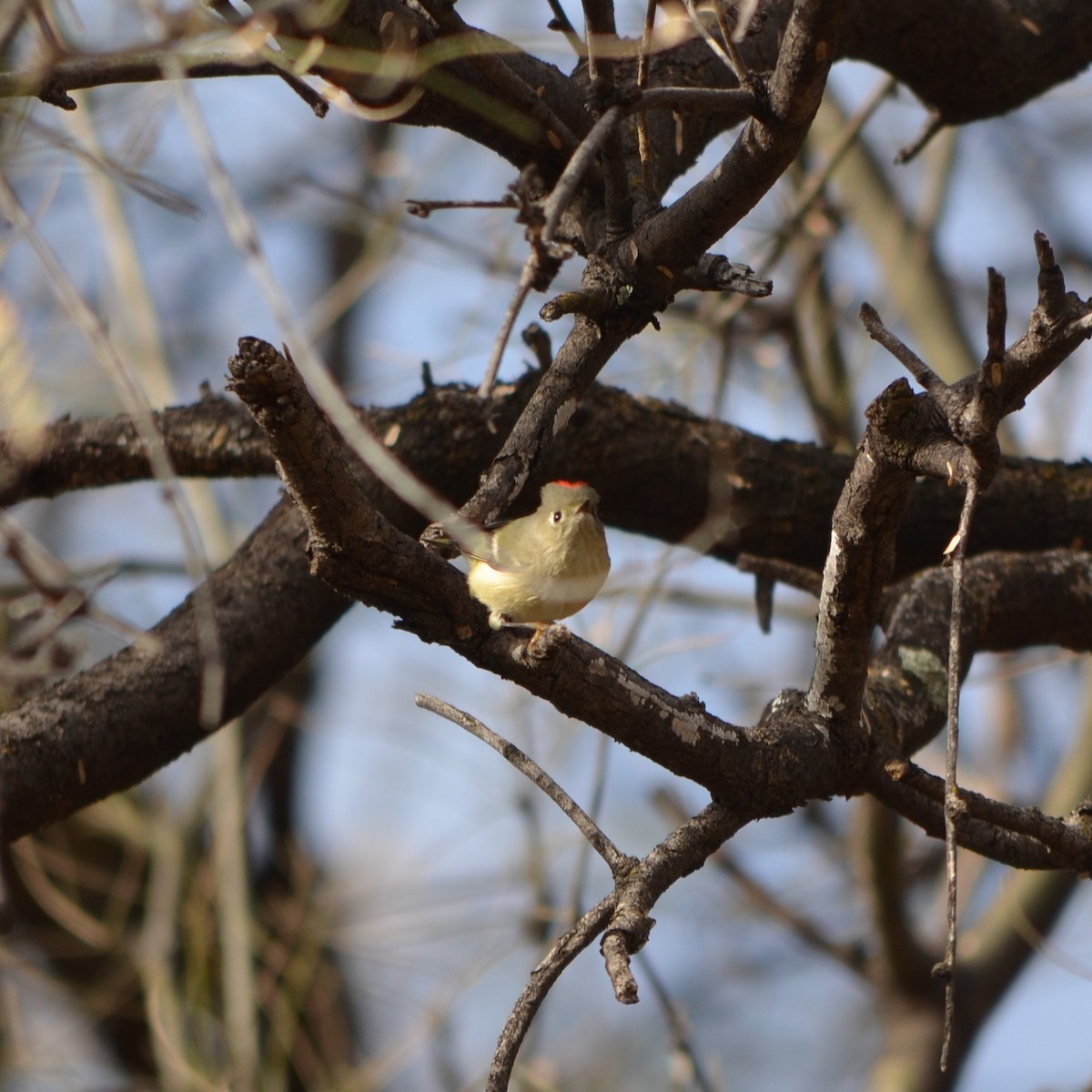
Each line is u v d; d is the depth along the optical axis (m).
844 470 9.63
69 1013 14.52
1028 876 13.55
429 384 9.03
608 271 6.76
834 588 6.18
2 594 9.11
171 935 12.89
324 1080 12.66
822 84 6.04
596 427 9.10
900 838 12.95
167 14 5.13
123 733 7.25
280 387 4.79
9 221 6.07
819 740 6.54
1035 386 5.53
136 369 12.18
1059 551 9.59
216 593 7.90
